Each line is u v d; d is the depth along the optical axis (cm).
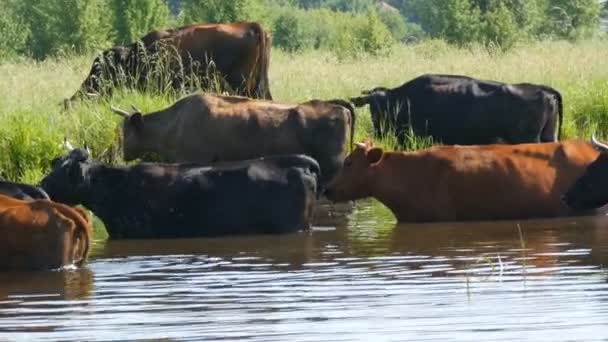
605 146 1928
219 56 2761
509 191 1991
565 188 2005
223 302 1439
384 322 1322
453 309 1368
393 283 1511
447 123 2469
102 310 1420
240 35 2758
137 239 1905
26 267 1661
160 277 1594
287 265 1647
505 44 5422
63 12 6131
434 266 1608
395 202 2003
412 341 1245
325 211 2116
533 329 1273
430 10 8469
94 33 6088
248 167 1936
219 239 1881
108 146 2330
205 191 1919
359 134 2483
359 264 1638
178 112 2234
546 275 1527
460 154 2014
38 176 2205
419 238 1833
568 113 2641
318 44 9450
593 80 2888
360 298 1436
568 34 7144
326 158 2203
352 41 5628
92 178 1922
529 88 2452
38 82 2959
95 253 1789
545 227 1905
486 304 1386
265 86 2795
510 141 2459
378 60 3862
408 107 2489
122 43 6153
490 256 1664
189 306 1425
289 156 1956
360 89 2947
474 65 3391
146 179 1928
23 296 1504
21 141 2269
